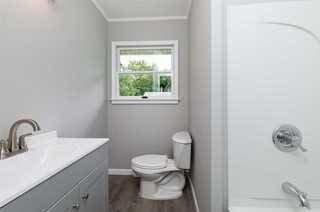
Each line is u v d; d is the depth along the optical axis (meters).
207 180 1.42
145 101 3.01
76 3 2.05
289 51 1.20
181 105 2.98
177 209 2.08
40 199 0.79
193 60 2.29
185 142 2.29
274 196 1.23
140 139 3.03
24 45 1.34
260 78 1.22
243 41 1.22
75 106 2.05
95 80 2.57
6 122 1.20
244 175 1.24
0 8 1.15
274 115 1.21
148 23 3.01
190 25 2.62
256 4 1.21
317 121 1.19
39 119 1.50
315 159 1.20
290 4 1.19
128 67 3.12
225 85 1.27
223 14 1.28
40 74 1.50
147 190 2.33
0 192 0.66
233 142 1.23
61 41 1.78
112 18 3.01
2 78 1.17
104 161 1.52
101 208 1.45
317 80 1.19
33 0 1.42
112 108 3.04
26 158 1.07
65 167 0.97
